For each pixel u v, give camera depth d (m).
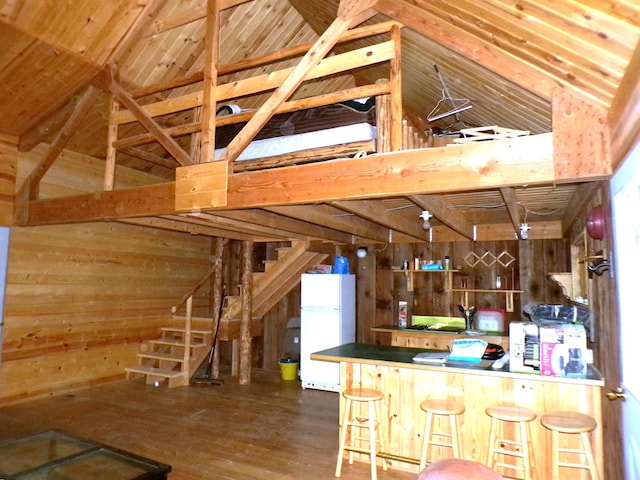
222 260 7.20
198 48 4.90
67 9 3.84
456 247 6.19
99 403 5.12
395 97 2.92
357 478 3.25
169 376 5.90
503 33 2.24
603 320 2.98
